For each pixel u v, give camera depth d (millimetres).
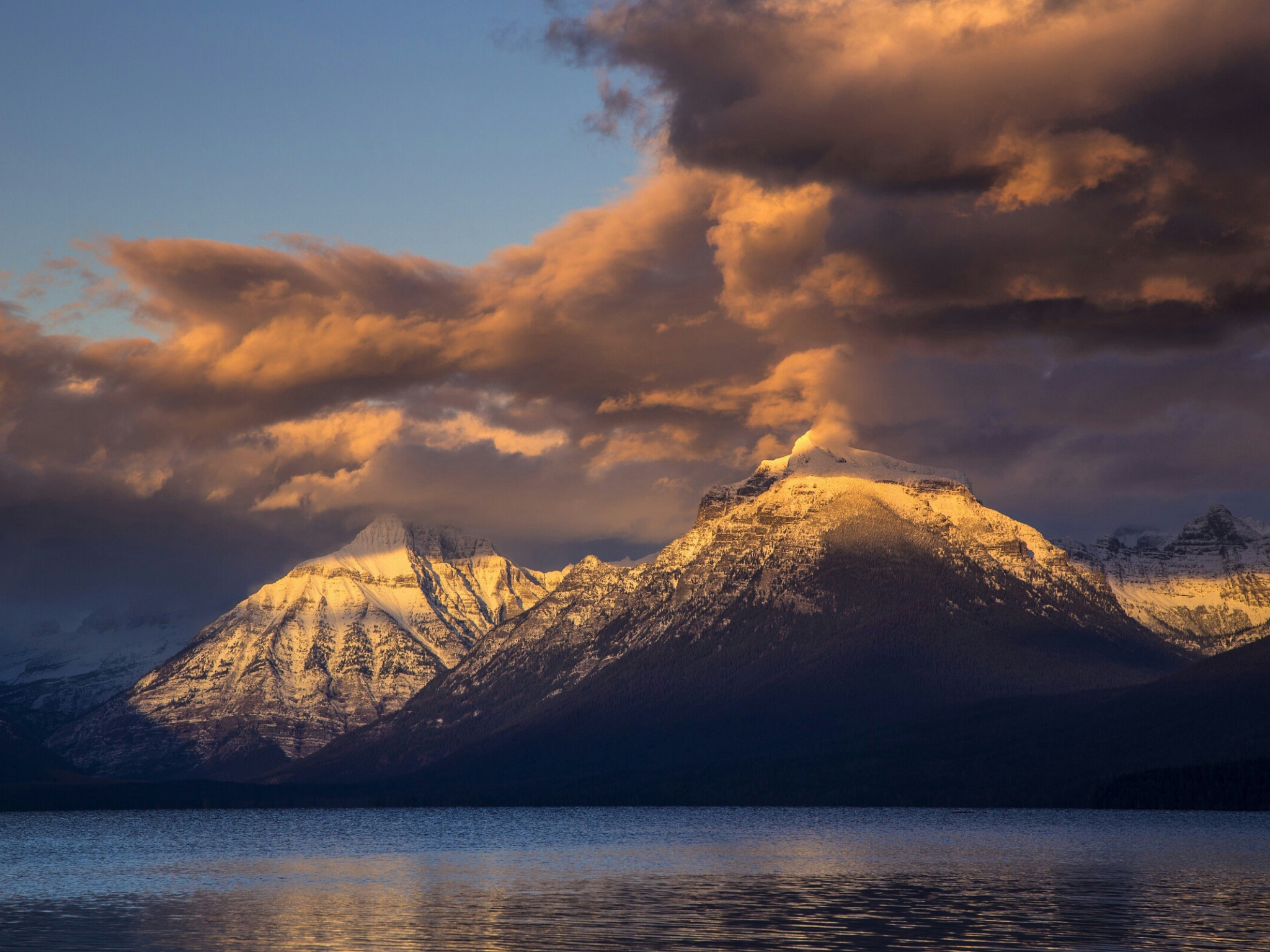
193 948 168875
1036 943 168500
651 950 166000
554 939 174625
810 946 167250
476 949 166750
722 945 169000
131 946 170250
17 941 175250
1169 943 168375
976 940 171750
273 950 166625
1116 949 164750
